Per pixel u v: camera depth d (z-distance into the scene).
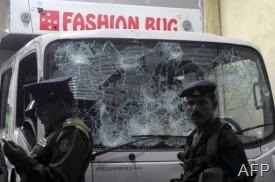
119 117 3.86
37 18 5.39
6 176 4.50
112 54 4.00
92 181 3.57
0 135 5.33
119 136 3.80
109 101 3.88
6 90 5.38
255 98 4.36
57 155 2.94
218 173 2.96
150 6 5.94
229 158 3.00
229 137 3.04
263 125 4.24
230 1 7.88
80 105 3.82
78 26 5.62
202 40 4.29
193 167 3.14
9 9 5.27
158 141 3.83
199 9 6.07
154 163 3.72
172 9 5.94
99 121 3.81
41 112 3.16
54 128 3.11
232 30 7.85
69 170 2.89
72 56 3.93
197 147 3.15
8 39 5.46
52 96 3.10
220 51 4.32
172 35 4.22
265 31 6.96
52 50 3.91
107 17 5.79
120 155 3.70
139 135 3.82
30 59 4.33
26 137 4.14
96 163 3.62
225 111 4.23
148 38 4.12
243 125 4.23
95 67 3.94
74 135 2.98
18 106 4.62
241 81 4.36
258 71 4.46
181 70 4.13
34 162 2.91
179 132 3.90
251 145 4.06
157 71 4.06
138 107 3.92
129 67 4.01
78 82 3.88
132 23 5.85
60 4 5.55
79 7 5.66
